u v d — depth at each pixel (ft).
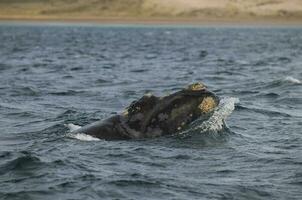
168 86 404.77
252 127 258.78
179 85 409.49
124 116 234.38
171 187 175.73
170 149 214.69
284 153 212.64
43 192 171.22
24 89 380.58
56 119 275.39
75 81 435.53
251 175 187.11
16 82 422.00
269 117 283.18
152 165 197.36
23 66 556.51
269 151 215.51
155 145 219.20
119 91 377.71
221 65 575.79
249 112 293.43
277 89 379.14
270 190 173.78
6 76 464.24
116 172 189.26
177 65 578.66
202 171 191.21
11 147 223.51
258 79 438.81
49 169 190.80
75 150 214.69
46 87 395.55
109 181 179.63
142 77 463.01
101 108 309.63
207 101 227.61
